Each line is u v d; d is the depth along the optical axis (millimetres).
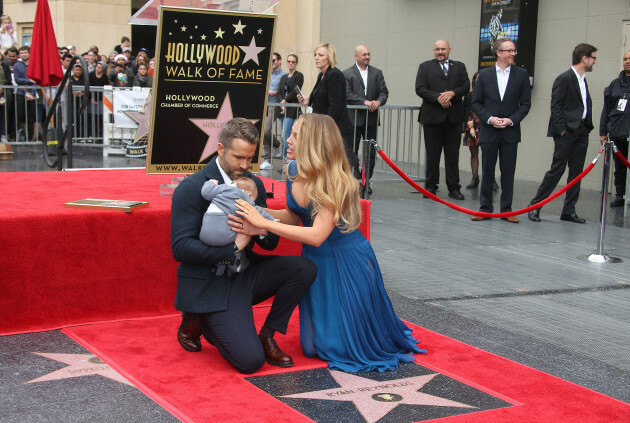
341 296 3826
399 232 7613
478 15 12289
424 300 5160
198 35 4867
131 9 19812
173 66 4836
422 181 11094
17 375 3492
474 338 4363
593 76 10734
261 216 3645
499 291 5473
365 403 3309
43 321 4176
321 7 15977
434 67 9828
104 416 3061
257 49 5086
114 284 4352
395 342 4000
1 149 10766
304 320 3908
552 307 5109
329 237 3873
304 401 3307
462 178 12102
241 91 5109
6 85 12453
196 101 4965
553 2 11188
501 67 8391
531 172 11773
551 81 11289
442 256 6562
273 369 3717
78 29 18719
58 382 3418
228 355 3623
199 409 3146
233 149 3732
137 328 4254
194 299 3656
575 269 6246
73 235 4191
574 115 8289
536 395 3469
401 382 3600
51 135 10742
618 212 9242
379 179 11102
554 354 4133
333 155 3740
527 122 11750
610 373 3863
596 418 3219
